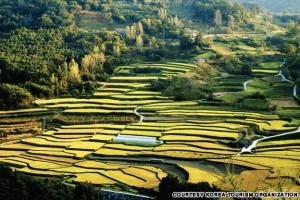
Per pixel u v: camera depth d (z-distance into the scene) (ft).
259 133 522.88
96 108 645.51
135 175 410.52
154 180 396.16
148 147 495.00
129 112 624.18
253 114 597.11
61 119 610.24
